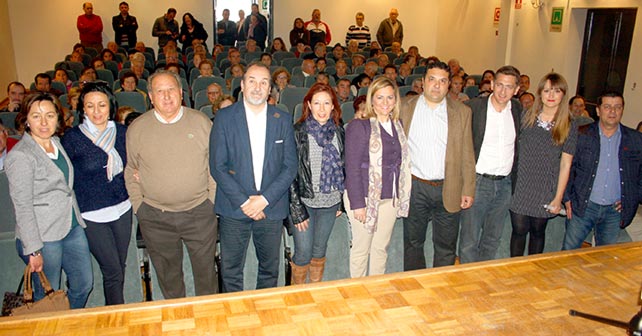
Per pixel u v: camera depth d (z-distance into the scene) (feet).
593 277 7.55
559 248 11.93
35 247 7.38
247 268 10.04
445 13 42.68
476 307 6.73
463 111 9.16
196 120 8.15
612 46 26.48
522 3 32.71
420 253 9.84
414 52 33.96
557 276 7.56
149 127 7.93
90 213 8.18
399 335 6.11
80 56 29.50
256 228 8.59
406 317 6.46
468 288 7.17
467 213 9.84
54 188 7.64
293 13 41.27
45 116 7.41
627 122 25.30
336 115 8.70
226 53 30.76
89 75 21.47
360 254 9.08
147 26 38.34
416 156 9.27
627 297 7.05
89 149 8.01
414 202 9.44
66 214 7.83
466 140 9.19
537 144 9.56
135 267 9.61
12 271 8.83
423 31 44.37
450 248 9.73
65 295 7.43
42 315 6.27
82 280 8.34
